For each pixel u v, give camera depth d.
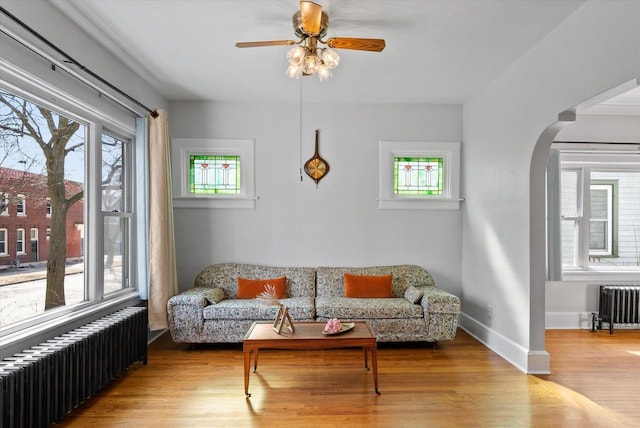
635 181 4.49
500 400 2.47
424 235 4.27
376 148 4.26
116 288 3.27
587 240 4.41
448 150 4.29
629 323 4.10
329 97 4.06
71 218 2.67
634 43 1.97
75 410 2.33
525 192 3.00
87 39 2.65
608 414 2.30
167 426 2.16
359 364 3.12
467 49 2.92
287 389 2.64
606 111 4.20
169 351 3.44
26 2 2.06
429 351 3.44
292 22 2.48
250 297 3.78
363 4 2.30
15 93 2.15
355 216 4.24
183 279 4.16
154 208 3.41
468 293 4.11
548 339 3.81
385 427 2.15
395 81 3.59
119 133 3.27
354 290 3.85
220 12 2.40
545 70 2.73
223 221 4.18
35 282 2.32
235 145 4.17
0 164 2.05
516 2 2.29
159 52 2.96
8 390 1.70
